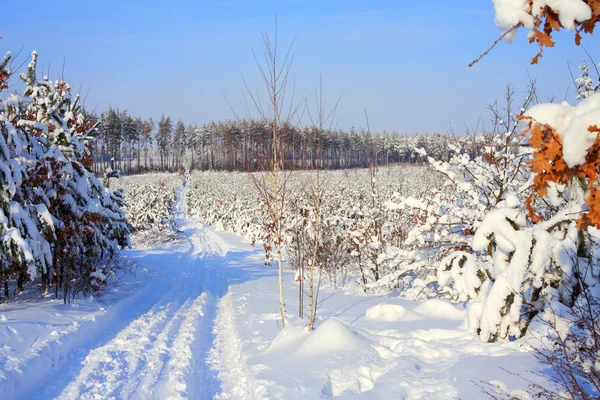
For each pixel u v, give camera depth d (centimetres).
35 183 1076
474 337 621
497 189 971
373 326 791
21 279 1111
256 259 2359
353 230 1393
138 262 1975
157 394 609
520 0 216
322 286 1447
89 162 1473
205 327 1032
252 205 3903
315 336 682
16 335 744
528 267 576
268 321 968
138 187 5488
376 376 560
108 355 766
